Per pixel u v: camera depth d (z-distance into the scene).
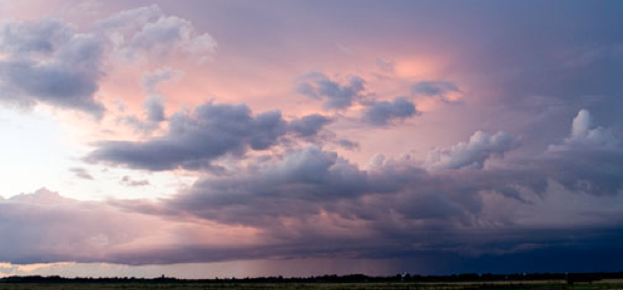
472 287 145.62
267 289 150.25
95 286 184.88
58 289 153.75
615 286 135.00
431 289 134.75
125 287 175.25
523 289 129.38
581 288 127.12
